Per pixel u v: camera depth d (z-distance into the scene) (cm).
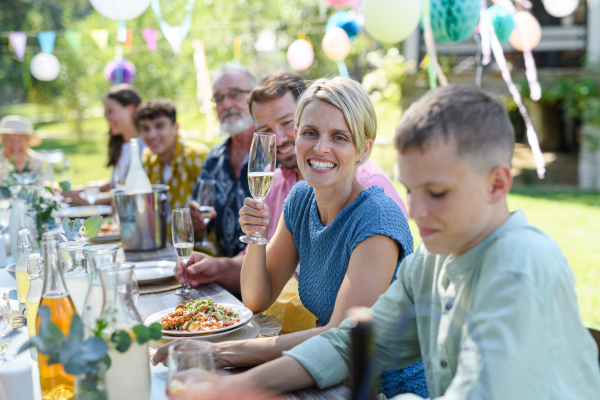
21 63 1502
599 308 376
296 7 1081
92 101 1494
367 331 82
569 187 843
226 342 134
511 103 873
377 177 207
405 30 337
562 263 96
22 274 171
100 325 103
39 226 238
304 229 176
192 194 334
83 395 93
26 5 1694
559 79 802
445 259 112
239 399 108
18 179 275
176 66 1111
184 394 89
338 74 168
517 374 86
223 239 291
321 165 156
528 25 372
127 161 426
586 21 938
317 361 118
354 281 143
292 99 230
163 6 1020
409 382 153
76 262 138
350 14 506
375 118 160
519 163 994
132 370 104
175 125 348
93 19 1121
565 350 94
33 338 93
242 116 298
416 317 111
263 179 168
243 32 1055
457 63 916
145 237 256
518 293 90
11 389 105
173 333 142
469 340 91
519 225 99
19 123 440
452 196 94
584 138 821
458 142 92
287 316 194
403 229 152
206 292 193
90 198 340
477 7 315
